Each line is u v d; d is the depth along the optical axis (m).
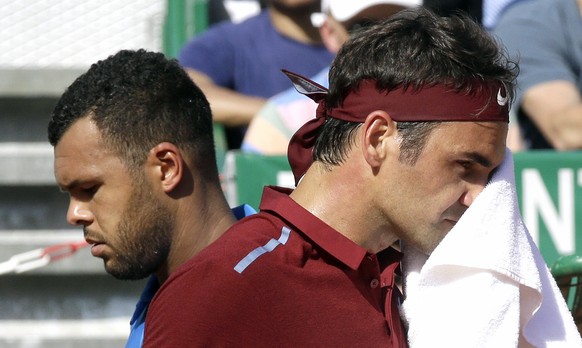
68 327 17.03
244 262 6.96
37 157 17.75
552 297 7.73
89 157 8.15
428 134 7.05
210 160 8.50
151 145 8.20
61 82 19.02
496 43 7.39
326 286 7.08
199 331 6.80
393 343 7.20
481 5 18.08
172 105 8.31
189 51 17.77
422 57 7.08
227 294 6.86
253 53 17.67
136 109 8.20
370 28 7.37
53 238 16.98
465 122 7.03
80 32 22.23
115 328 17.02
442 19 7.34
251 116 16.69
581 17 17.02
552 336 7.64
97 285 17.23
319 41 17.78
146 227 8.22
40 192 18.12
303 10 17.58
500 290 7.25
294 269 7.02
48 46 22.11
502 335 7.23
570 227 14.09
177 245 8.31
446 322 7.25
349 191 7.29
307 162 7.80
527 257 7.39
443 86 7.03
